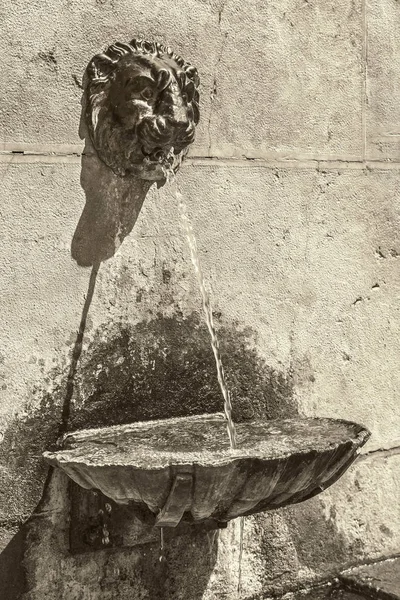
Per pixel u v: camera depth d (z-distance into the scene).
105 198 3.02
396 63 3.70
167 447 2.88
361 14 3.59
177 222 3.18
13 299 2.86
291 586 3.45
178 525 3.17
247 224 3.34
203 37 3.20
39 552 2.93
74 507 2.96
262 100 3.35
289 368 3.47
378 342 3.70
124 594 3.09
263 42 3.34
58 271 2.95
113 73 2.96
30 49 2.86
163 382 3.17
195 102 3.12
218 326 3.29
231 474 2.63
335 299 3.58
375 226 3.67
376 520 3.68
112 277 3.05
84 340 3.00
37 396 2.92
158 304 3.15
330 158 3.54
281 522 3.44
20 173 2.86
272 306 3.42
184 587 3.21
